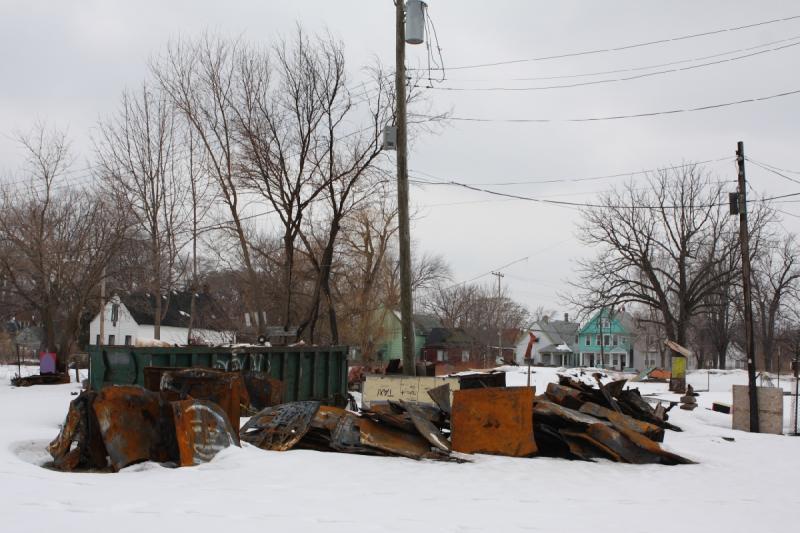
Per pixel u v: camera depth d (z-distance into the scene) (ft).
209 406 34.99
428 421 41.91
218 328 166.71
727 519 26.96
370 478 31.55
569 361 359.66
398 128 61.72
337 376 68.18
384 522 22.67
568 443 41.09
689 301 178.29
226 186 102.53
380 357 250.98
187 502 24.41
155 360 50.21
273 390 52.31
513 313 357.41
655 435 44.09
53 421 49.42
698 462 43.27
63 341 102.83
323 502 25.73
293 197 95.09
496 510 26.05
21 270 103.35
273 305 125.59
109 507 23.02
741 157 80.69
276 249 124.26
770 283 238.07
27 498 23.76
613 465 39.96
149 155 117.60
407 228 61.52
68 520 20.88
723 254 180.45
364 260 143.23
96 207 105.29
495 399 41.06
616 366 341.00
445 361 256.93
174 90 103.96
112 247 104.17
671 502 30.17
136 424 33.81
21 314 129.29
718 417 81.61
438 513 24.79
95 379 49.44
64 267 102.89
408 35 59.11
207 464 32.65
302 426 39.19
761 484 36.78
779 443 58.75
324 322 145.69
